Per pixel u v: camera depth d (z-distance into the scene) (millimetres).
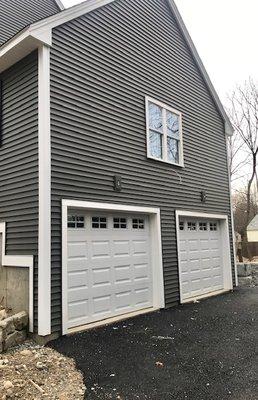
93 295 6449
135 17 8438
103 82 7125
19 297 5879
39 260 5453
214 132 11188
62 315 5535
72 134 6211
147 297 7727
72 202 5992
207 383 3908
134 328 6141
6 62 6562
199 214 9734
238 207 31812
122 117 7484
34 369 4180
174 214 8734
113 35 7633
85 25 6926
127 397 3602
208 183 10398
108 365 4418
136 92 8031
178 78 9727
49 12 10406
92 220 6668
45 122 5746
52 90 5980
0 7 8938
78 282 6195
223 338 5547
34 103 6023
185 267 9133
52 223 5621
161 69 9062
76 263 6203
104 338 5520
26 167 5992
